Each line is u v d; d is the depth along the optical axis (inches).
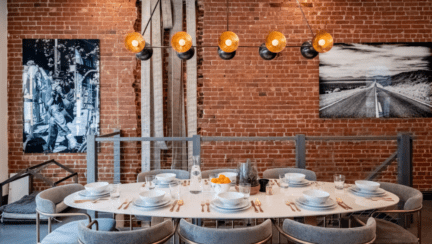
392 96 171.3
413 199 79.8
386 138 127.4
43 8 170.4
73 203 76.8
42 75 170.4
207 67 173.9
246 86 174.2
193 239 63.4
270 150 175.5
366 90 172.1
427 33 173.0
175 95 176.1
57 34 170.9
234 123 175.0
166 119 178.4
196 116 173.9
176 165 177.5
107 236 61.1
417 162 173.0
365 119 174.1
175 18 175.5
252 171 85.9
